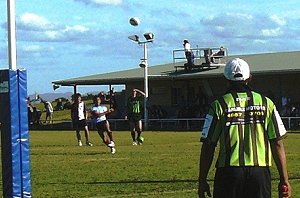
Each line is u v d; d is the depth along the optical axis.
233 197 6.92
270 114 7.04
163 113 50.72
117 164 19.34
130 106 29.20
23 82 11.73
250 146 6.93
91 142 32.31
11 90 11.61
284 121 43.66
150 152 24.12
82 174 16.77
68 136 39.19
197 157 21.52
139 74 53.75
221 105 7.02
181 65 54.00
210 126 7.04
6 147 11.69
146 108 46.78
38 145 29.75
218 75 47.03
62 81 55.94
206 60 49.94
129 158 21.45
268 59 51.41
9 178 11.69
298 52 54.53
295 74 45.84
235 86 7.15
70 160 20.98
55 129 50.88
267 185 6.95
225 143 6.96
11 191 11.67
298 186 13.73
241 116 6.99
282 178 7.06
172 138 34.03
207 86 50.12
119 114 55.06
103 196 12.78
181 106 49.62
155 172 16.91
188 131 42.66
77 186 14.39
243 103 7.02
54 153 24.27
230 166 6.90
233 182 6.89
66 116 64.38
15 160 11.66
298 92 46.94
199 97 50.12
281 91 47.31
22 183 11.73
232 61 7.21
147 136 36.38
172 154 22.98
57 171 17.58
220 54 51.34
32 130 49.41
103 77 54.69
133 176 16.09
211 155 7.08
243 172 6.88
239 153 6.91
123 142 31.11
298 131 39.53
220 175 6.98
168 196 12.58
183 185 14.24
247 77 7.15
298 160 19.92
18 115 11.69
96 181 15.23
